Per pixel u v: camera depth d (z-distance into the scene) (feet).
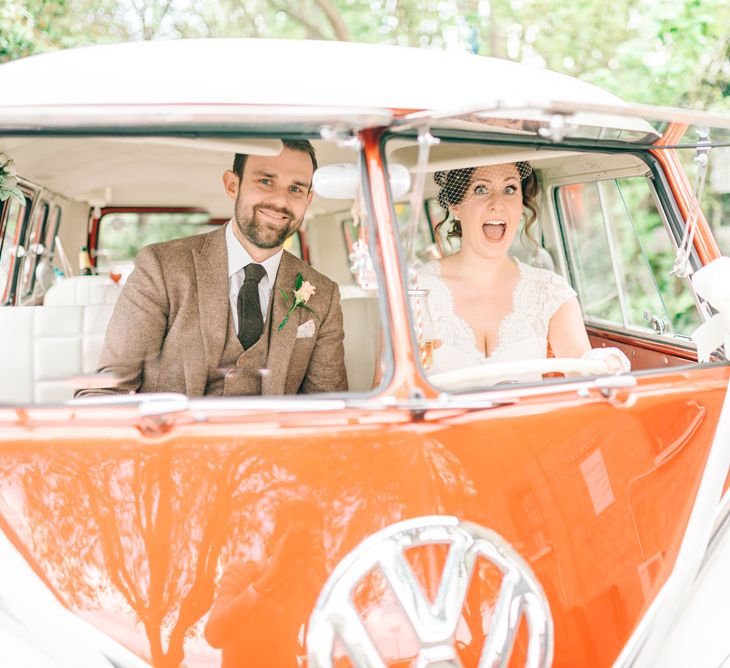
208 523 5.57
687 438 6.58
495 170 8.55
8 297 10.64
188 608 5.53
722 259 7.33
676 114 5.53
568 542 5.97
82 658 5.48
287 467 5.62
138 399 5.78
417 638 5.49
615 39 28.27
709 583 6.46
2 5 26.55
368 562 5.54
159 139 6.41
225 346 7.80
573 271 10.82
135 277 7.75
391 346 5.90
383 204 5.97
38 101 6.30
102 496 5.60
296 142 7.24
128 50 7.51
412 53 8.19
